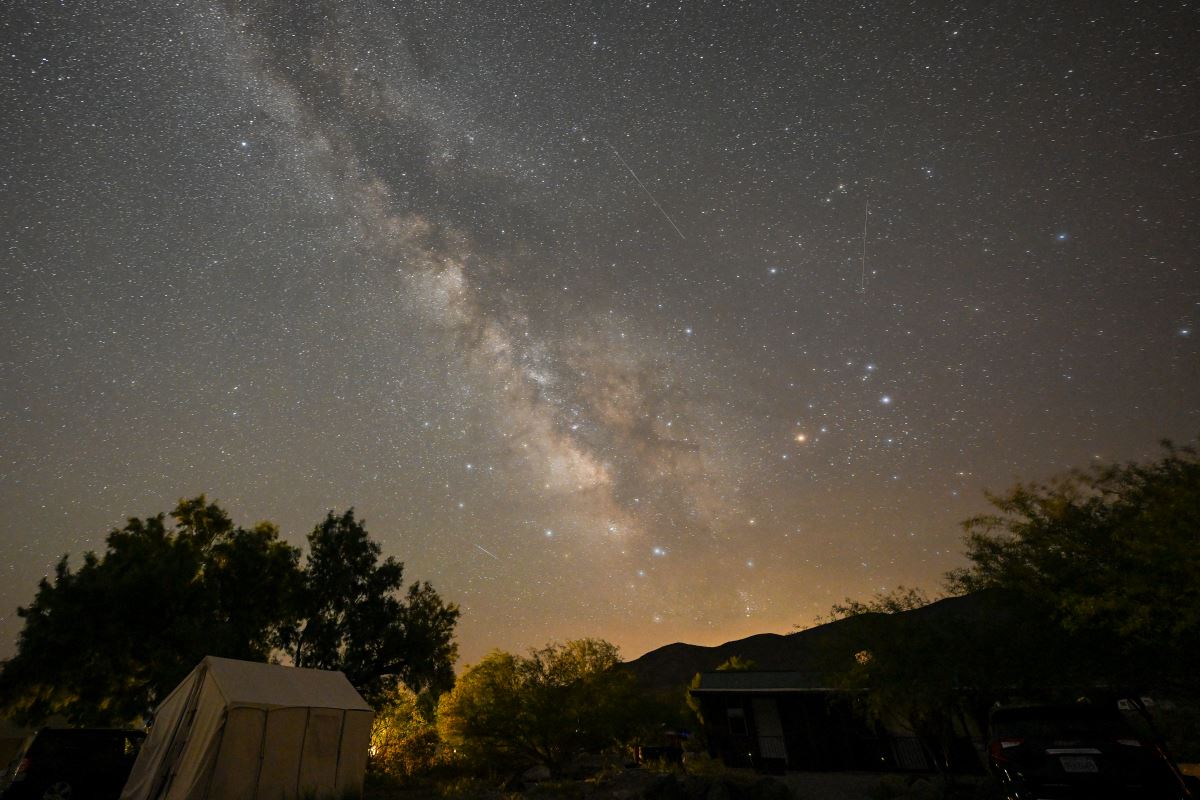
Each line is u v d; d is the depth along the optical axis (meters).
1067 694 9.90
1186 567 7.24
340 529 28.11
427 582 28.31
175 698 12.66
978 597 11.04
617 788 15.30
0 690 18.88
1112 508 8.91
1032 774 6.67
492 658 27.19
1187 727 11.41
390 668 26.38
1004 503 9.96
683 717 35.28
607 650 27.80
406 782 21.53
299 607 25.98
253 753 11.42
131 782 11.62
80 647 19.53
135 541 23.12
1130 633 8.27
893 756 19.19
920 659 11.25
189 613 21.72
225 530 26.47
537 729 24.80
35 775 10.87
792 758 20.23
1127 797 6.29
